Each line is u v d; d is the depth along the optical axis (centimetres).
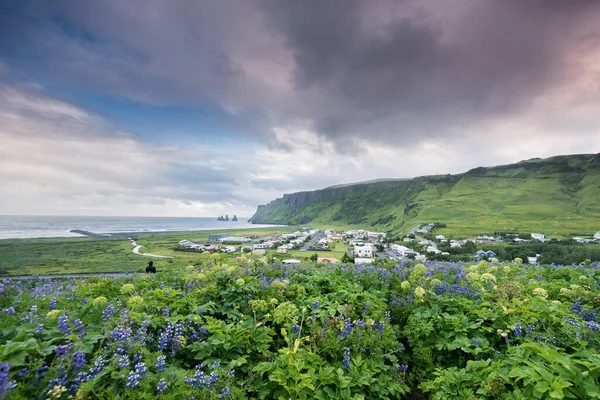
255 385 633
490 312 866
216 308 939
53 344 594
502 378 577
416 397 745
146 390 520
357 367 705
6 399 429
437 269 1627
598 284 1222
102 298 791
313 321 838
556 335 731
